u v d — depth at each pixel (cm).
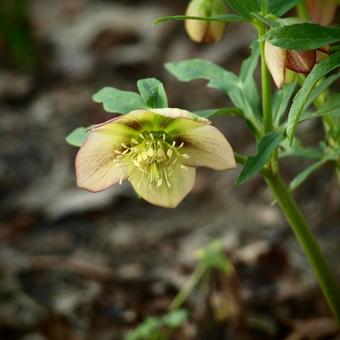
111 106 56
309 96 55
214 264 75
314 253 61
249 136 98
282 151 63
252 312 78
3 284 83
